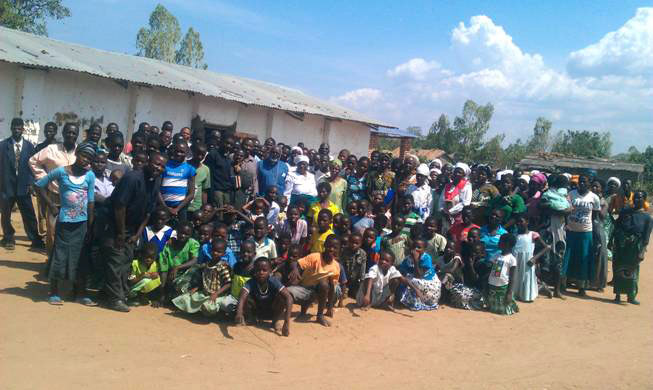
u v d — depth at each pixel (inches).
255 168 328.5
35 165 275.7
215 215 283.3
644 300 346.6
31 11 981.8
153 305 236.1
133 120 537.0
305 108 710.5
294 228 290.5
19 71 442.3
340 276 264.2
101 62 518.9
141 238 240.4
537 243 341.4
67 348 176.9
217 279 233.1
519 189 363.9
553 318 285.9
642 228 329.7
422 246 284.7
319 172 385.1
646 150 1713.8
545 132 2605.8
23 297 223.3
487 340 239.1
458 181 342.3
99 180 252.2
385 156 339.9
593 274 348.5
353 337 225.8
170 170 258.4
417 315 270.8
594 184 366.6
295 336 219.6
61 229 217.8
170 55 1786.4
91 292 245.8
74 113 490.3
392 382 180.4
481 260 300.5
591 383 197.2
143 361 174.6
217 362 182.1
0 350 168.9
